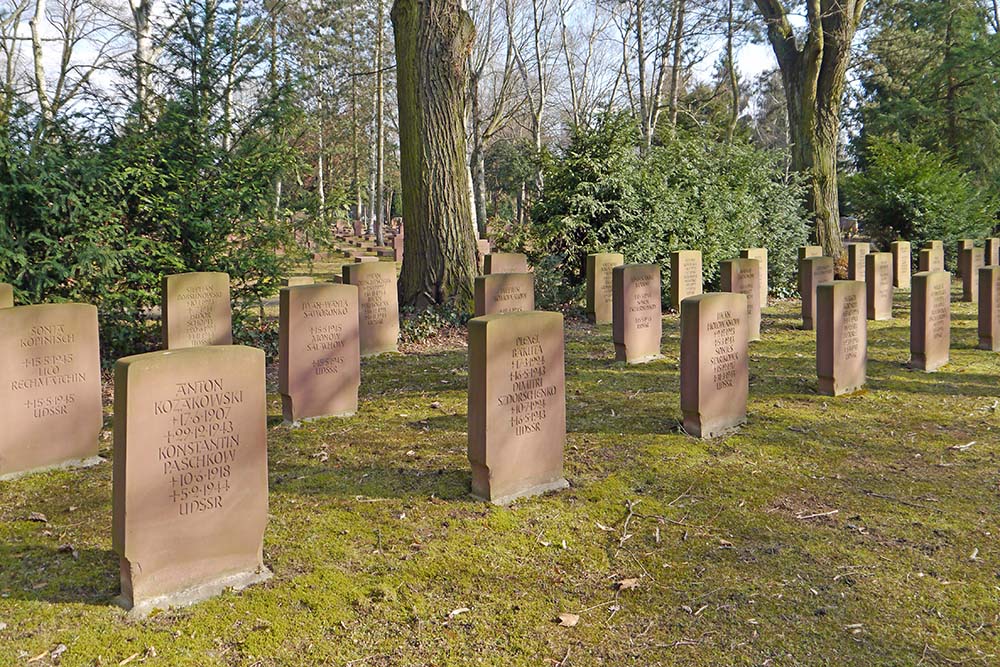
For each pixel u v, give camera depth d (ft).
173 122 32.81
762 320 47.11
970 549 13.89
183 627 11.12
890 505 16.07
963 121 106.32
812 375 29.45
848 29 67.97
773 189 63.67
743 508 15.98
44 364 18.39
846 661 10.41
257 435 12.66
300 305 22.68
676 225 52.29
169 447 11.69
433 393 26.91
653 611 11.79
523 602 12.03
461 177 42.27
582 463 18.89
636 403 25.04
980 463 18.78
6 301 22.68
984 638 10.95
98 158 30.09
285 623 11.26
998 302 34.17
